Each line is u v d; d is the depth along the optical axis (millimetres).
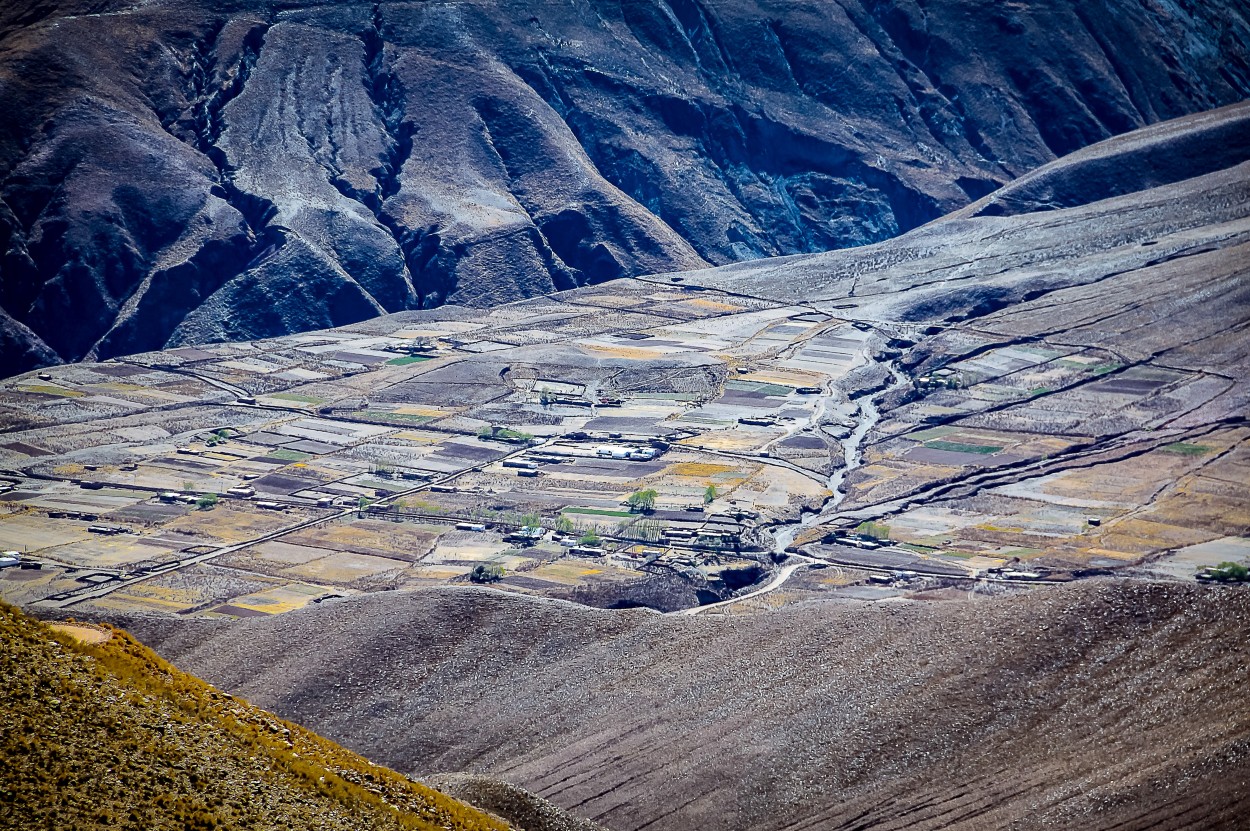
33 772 91688
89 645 113688
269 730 116938
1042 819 147000
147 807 93750
